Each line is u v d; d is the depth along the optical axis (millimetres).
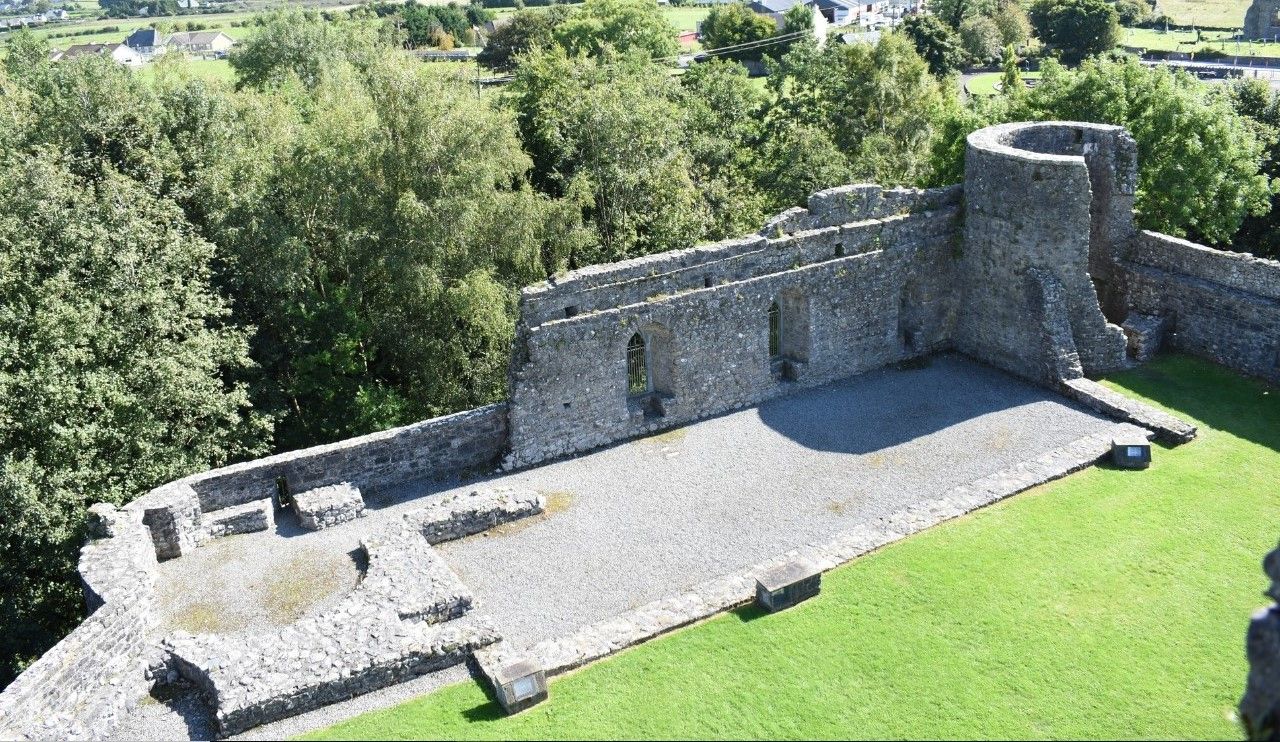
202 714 22844
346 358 43125
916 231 37938
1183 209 46844
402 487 31938
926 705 21641
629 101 53594
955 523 28141
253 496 30219
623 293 32719
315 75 69688
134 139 46250
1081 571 25812
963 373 37969
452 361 43906
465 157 41906
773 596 24500
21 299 33531
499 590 26625
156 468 34438
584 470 32500
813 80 68312
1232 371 36781
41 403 31250
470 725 21656
